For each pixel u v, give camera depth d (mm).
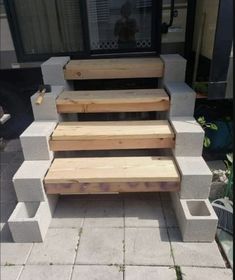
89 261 1889
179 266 1829
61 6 2963
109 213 2297
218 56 2254
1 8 2984
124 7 2967
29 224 1961
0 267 1879
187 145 2174
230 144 2873
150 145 2254
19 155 3426
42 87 2488
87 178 2057
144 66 2670
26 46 3168
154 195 2494
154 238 2041
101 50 3156
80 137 2236
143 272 1799
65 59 2867
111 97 2445
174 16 2922
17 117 3725
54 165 2229
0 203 2553
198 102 2924
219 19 2129
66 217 2270
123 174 2078
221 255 1901
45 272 1829
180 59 2617
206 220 1903
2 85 3506
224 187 2406
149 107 2412
